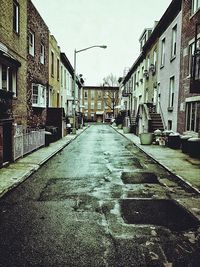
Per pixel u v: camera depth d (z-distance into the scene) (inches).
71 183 329.4
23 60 637.9
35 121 761.6
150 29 1221.7
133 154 582.9
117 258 159.0
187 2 653.9
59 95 1159.0
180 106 693.9
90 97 3211.1
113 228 200.5
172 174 384.5
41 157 498.9
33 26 719.1
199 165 442.6
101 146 737.0
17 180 327.9
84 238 183.9
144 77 1228.5
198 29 578.9
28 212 231.8
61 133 937.5
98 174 379.9
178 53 719.1
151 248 171.3
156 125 860.6
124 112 1729.8
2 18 499.8
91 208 242.7
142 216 224.7
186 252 166.7
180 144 653.3
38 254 162.9
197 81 467.2
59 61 1142.3
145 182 339.3
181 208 245.1
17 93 598.5
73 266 150.5
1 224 206.7
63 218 218.8
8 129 428.8
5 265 150.7
